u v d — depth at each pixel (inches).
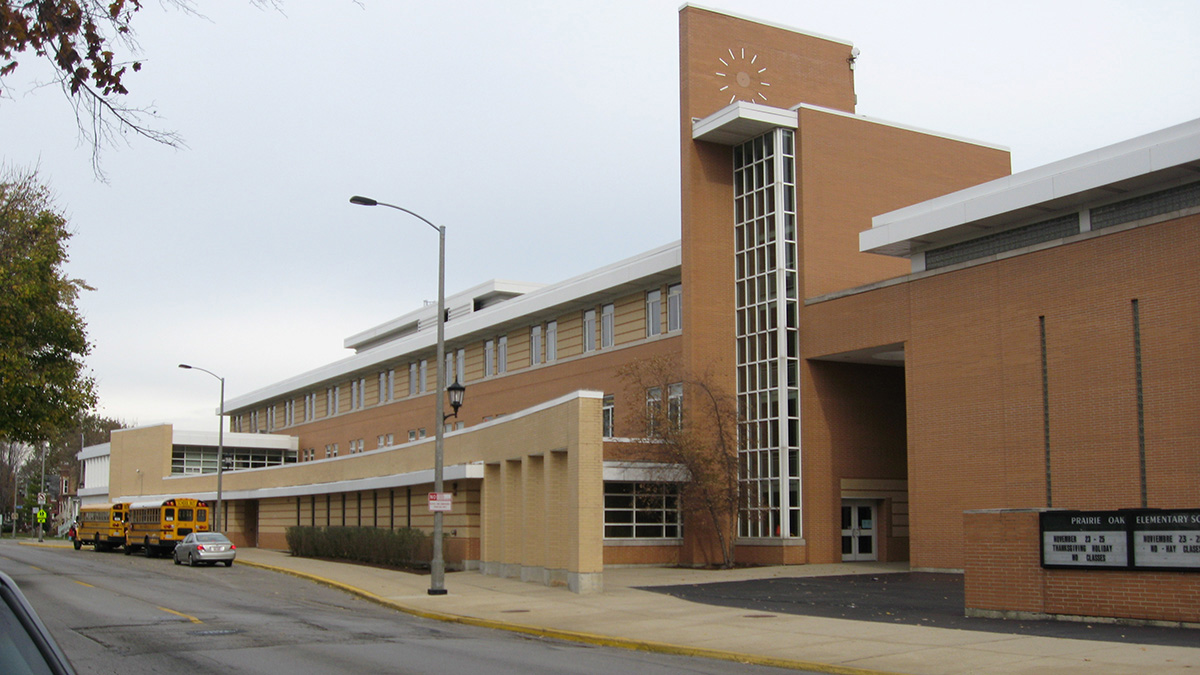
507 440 1290.6
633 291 1768.0
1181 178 1064.8
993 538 750.5
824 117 1556.3
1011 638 634.8
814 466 1496.1
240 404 3590.1
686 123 1594.5
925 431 1306.6
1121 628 658.2
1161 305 1053.8
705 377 1489.9
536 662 595.2
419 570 1466.5
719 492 1429.6
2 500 3897.6
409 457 1691.7
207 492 2652.6
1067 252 1154.7
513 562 1270.9
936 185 1651.1
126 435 3171.8
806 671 567.2
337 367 2871.6
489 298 2564.0
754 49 1656.0
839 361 1533.0
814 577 1243.8
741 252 1588.3
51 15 358.0
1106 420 1094.4
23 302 1245.1
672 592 1051.9
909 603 896.3
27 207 1307.8
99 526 2317.9
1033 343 1181.7
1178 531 655.8
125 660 593.9
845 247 1546.5
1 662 180.2
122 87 371.6
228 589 1205.1
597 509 1068.5
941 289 1302.9
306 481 2181.3
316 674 541.6
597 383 1828.2
